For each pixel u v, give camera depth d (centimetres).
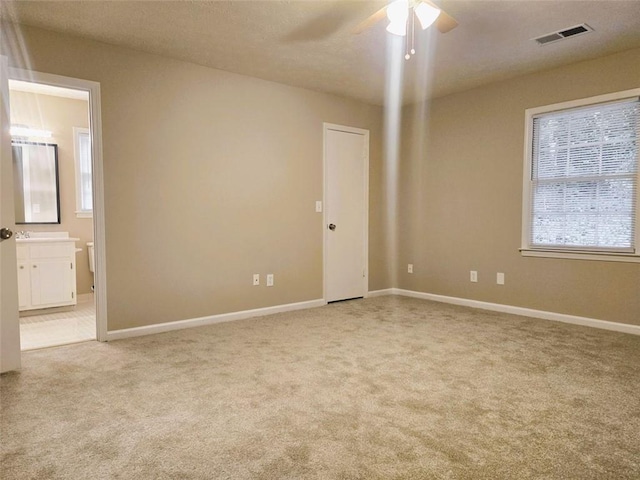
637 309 346
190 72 371
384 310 444
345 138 493
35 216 485
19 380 253
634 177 346
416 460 168
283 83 431
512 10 273
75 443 182
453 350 305
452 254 481
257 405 218
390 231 543
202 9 273
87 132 514
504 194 430
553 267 395
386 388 238
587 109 369
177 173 367
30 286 432
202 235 384
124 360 287
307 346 317
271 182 429
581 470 162
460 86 444
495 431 191
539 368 269
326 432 190
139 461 168
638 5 266
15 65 292
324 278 477
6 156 267
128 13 278
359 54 351
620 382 246
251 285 418
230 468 163
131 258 345
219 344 323
